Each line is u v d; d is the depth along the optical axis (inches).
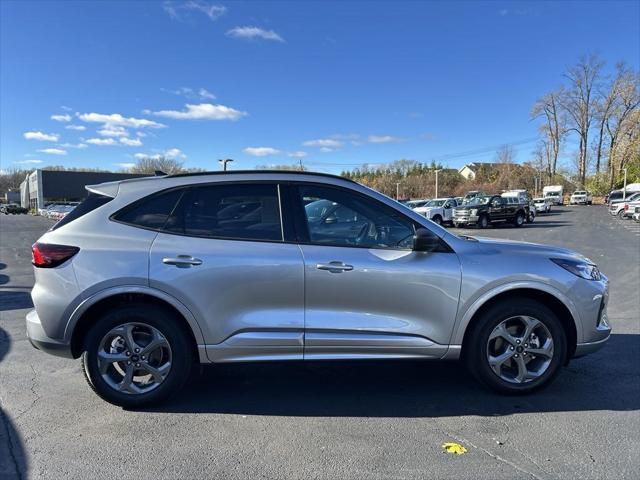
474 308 144.3
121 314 138.5
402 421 136.5
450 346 145.2
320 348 141.5
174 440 125.2
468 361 150.5
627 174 3002.0
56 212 1893.5
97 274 136.0
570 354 154.6
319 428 132.2
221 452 119.1
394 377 171.8
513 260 147.4
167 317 139.7
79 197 2906.0
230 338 139.5
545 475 108.4
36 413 140.9
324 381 167.9
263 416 139.9
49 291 136.7
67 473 109.8
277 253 139.8
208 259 137.9
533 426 132.8
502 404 147.6
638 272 430.3
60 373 174.6
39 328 139.4
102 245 138.1
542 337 150.5
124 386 140.4
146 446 122.0
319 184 147.9
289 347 140.7
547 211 1910.7
